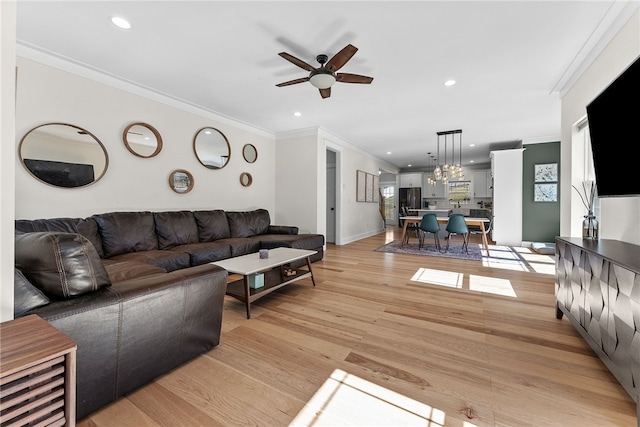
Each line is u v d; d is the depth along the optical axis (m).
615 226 2.05
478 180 9.12
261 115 4.40
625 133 1.57
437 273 3.67
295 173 5.38
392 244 6.25
